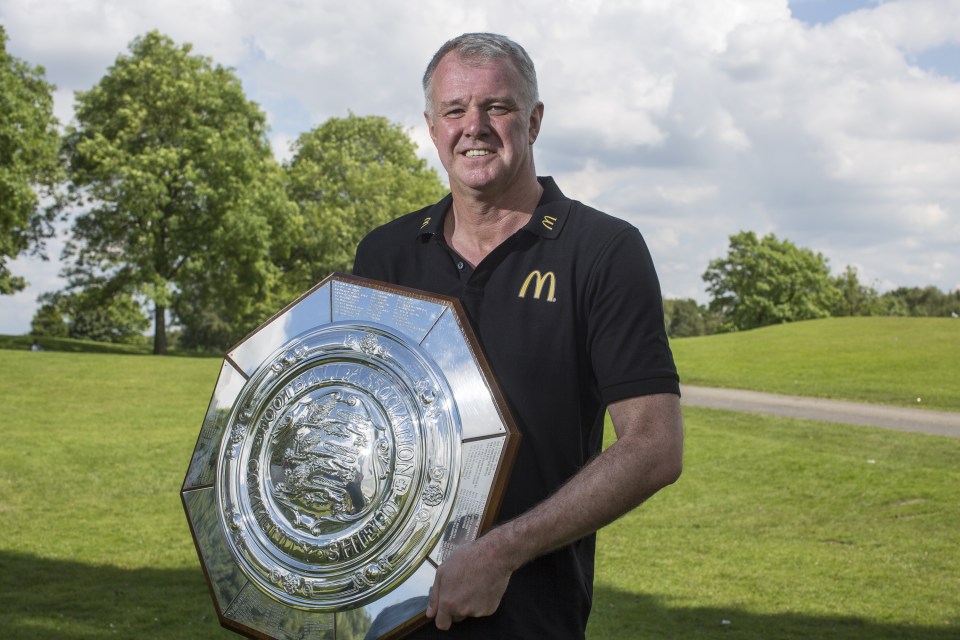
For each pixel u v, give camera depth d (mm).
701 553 8719
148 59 34906
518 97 1960
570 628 1860
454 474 1759
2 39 31625
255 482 1893
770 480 12617
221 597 1893
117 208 34469
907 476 12484
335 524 1807
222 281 36312
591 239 1902
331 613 1786
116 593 7012
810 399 23406
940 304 89500
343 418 1835
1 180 29750
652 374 1784
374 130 46125
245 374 1990
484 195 1969
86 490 11570
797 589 7367
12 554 8281
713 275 72500
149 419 17812
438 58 2039
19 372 24250
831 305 72812
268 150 38375
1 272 37125
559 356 1884
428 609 1685
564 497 1696
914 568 8062
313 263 42156
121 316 39125
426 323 1886
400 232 2137
